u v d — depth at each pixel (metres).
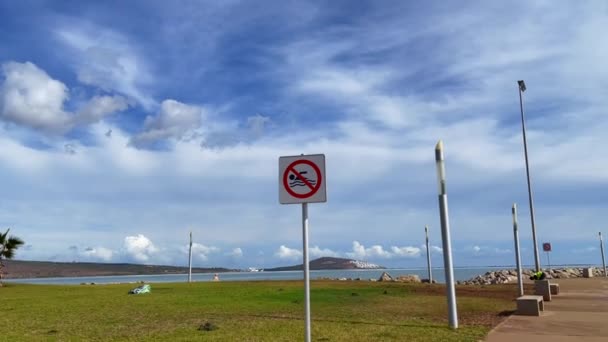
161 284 43.84
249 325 14.80
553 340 11.28
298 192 8.56
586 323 14.18
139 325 15.09
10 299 26.41
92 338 12.58
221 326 14.64
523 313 16.22
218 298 25.95
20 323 15.77
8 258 43.06
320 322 15.37
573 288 31.28
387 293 29.30
